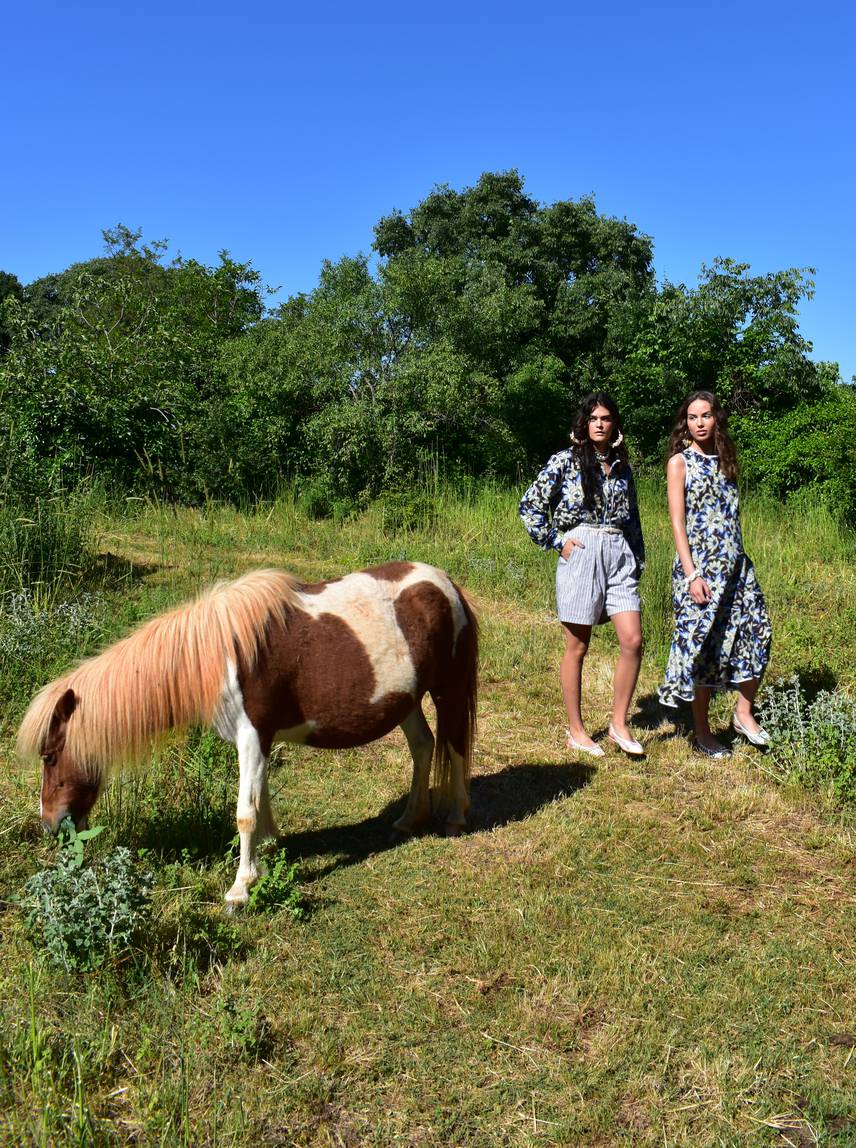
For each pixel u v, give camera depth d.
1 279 40.50
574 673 5.10
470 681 4.15
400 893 3.66
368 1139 2.46
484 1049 2.81
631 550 4.98
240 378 15.39
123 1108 2.51
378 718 3.77
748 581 4.82
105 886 3.15
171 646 3.46
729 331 16.17
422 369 14.88
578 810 4.44
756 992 3.08
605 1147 2.47
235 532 11.01
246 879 3.51
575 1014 2.96
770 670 6.13
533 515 4.97
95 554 8.56
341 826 4.26
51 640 5.73
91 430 12.45
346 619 3.70
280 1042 2.79
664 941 3.36
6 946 3.16
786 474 12.97
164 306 22.83
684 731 5.43
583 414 4.78
